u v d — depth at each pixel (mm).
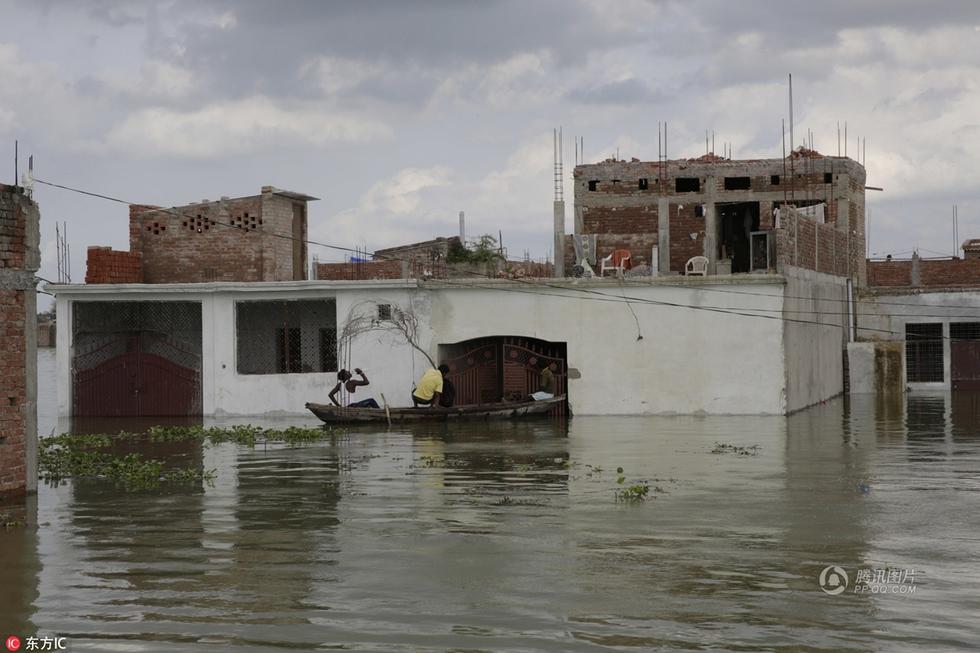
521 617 10672
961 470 19797
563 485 18344
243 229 36219
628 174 42562
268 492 18078
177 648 9914
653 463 20969
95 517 15938
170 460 22531
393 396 32844
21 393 17797
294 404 33562
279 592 11641
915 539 13812
